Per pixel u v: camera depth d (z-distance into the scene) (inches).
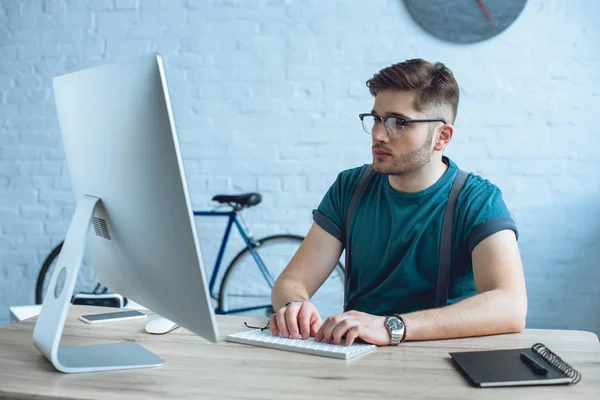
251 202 131.7
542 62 126.0
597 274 127.0
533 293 128.5
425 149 61.6
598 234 126.4
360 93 131.1
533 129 127.0
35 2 138.6
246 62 133.8
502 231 59.4
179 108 136.0
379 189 67.1
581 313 127.6
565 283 127.8
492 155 128.1
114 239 44.0
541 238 127.9
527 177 127.6
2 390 38.6
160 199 37.4
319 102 132.3
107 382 39.9
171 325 52.3
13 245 141.6
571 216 127.0
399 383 39.7
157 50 136.1
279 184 134.5
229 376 40.9
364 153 131.9
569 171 126.7
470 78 127.7
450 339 50.4
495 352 45.0
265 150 134.4
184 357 45.2
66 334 51.3
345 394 37.7
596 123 125.6
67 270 43.4
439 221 63.0
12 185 141.3
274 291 64.2
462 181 64.1
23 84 139.9
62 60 138.6
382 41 129.7
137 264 42.3
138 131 37.6
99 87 40.8
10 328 54.1
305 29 131.8
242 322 55.6
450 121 63.3
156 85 35.5
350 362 44.1
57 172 140.1
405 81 60.7
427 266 63.4
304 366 43.2
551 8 125.3
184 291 38.4
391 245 64.4
